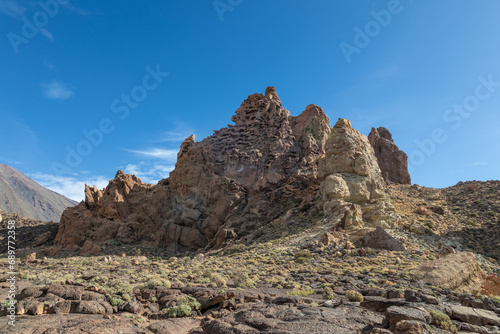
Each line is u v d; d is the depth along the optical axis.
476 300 16.30
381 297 17.53
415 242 42.75
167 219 75.00
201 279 27.20
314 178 67.06
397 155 85.50
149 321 15.95
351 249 37.44
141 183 86.12
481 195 67.38
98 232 75.31
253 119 82.88
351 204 47.22
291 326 12.28
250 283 25.16
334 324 12.66
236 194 69.19
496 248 45.44
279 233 52.44
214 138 81.88
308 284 25.25
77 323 13.43
